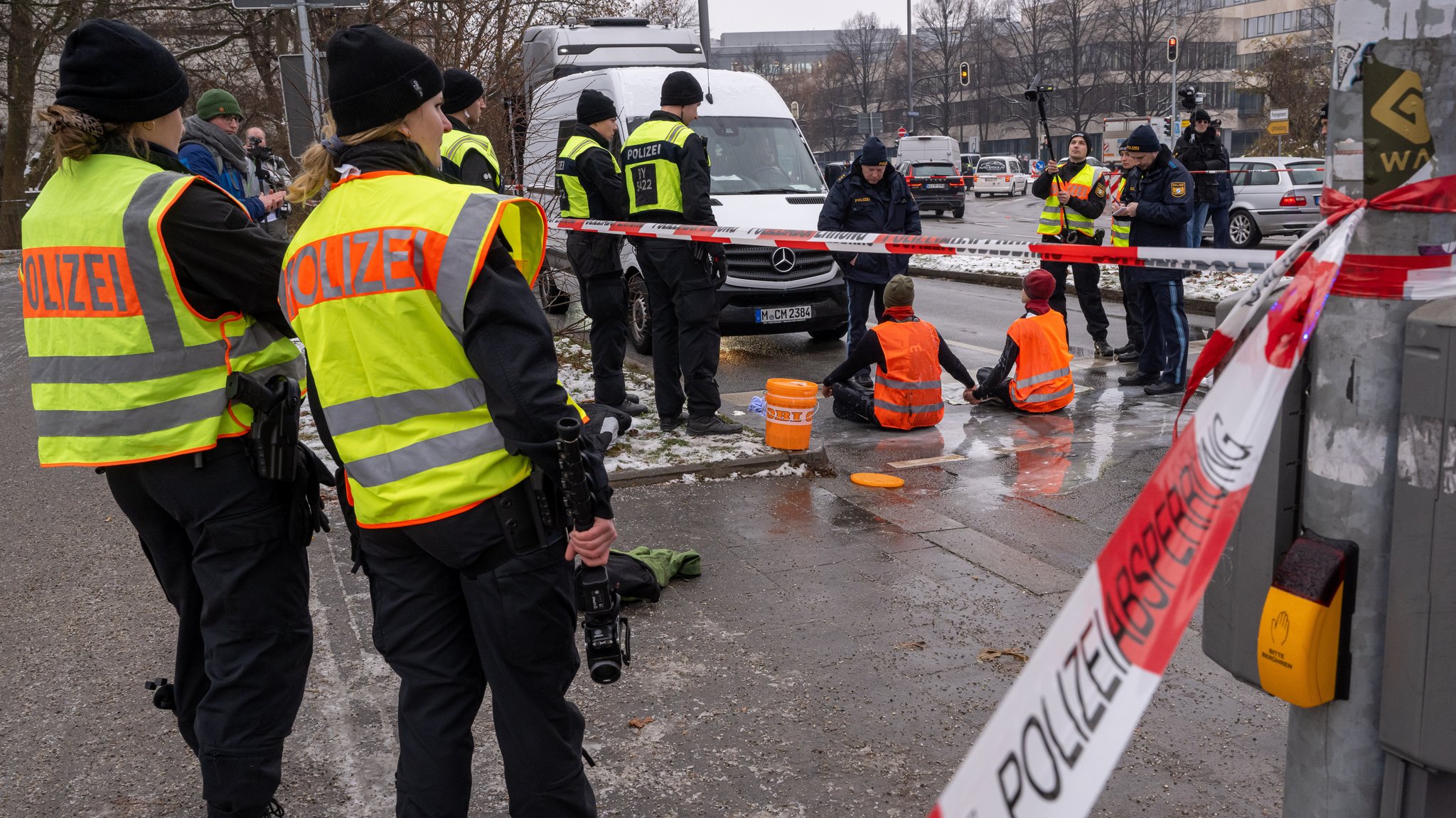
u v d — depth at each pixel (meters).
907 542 4.92
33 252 2.48
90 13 23.66
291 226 8.63
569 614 2.21
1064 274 10.09
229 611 2.52
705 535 5.03
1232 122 82.38
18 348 11.38
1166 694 3.48
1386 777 1.69
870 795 2.94
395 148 2.14
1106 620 1.20
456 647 2.23
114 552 5.05
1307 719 1.76
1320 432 1.67
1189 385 1.75
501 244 2.07
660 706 3.44
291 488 2.55
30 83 27.83
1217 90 82.00
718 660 3.75
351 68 2.09
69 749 3.28
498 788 3.01
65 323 2.44
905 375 7.10
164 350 2.40
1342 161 1.58
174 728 3.40
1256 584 1.83
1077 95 72.25
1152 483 1.24
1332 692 1.69
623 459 6.03
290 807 2.95
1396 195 1.53
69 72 2.42
